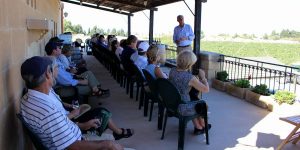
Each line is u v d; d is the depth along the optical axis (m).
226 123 3.98
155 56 3.79
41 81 1.66
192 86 3.21
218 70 6.40
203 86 3.11
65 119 1.72
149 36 11.76
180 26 6.45
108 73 8.20
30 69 1.63
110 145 1.80
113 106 4.75
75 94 3.62
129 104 4.88
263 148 3.20
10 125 1.69
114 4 14.20
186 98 3.16
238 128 3.80
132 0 11.41
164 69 6.92
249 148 3.19
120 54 6.18
